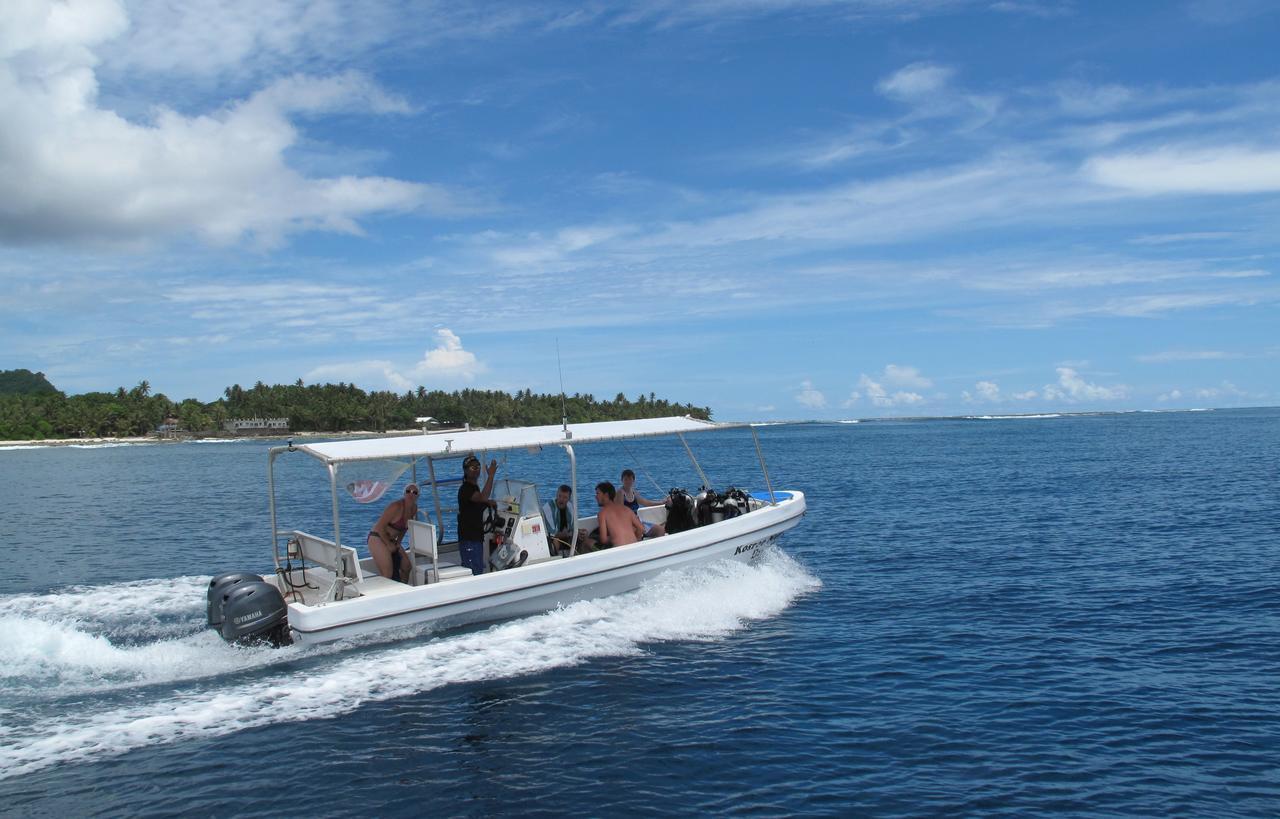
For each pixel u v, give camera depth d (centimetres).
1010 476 3944
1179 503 2628
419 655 982
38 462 9444
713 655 1030
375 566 1155
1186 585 1424
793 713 846
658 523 1430
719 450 7962
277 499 3703
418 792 670
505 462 1264
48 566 1883
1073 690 920
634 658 998
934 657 1039
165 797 660
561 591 1120
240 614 969
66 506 3512
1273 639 1099
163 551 2103
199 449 15012
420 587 1018
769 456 6681
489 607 1070
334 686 891
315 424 19712
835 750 758
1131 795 674
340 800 657
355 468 1035
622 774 705
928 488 3403
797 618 1230
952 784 693
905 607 1308
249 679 912
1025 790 682
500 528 1146
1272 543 1822
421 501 1262
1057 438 9450
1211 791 680
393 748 750
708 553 1261
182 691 879
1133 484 3325
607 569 1144
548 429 1209
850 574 1598
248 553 2055
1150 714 845
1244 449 5819
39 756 730
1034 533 2080
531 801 657
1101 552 1773
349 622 972
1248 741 775
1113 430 12019
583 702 862
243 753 738
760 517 1342
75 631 1095
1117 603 1313
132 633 1155
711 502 1344
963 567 1650
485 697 870
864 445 9044
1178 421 17738
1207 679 950
